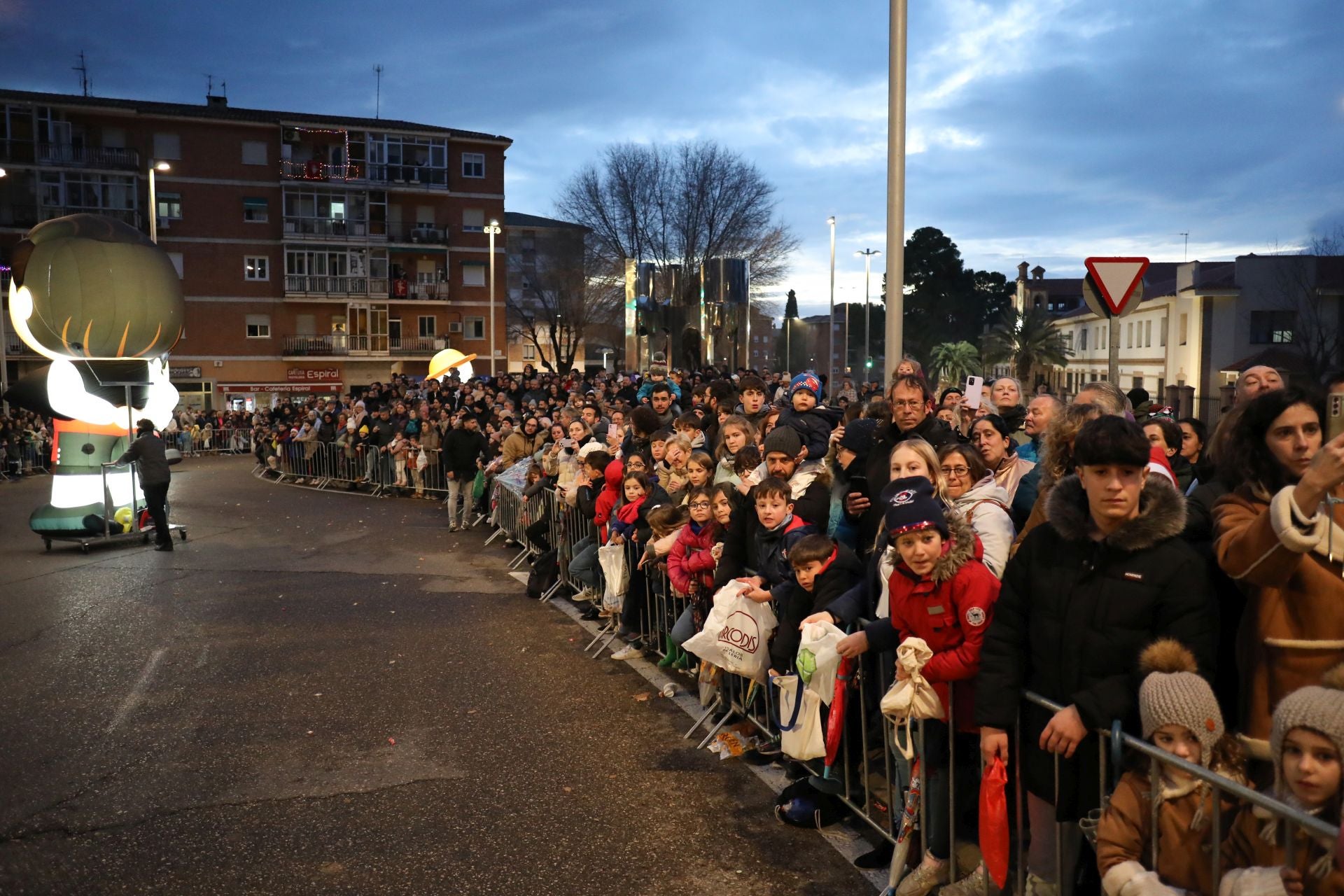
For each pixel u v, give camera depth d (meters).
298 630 8.07
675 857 4.13
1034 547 3.04
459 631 7.96
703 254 45.53
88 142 44.53
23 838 4.41
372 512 15.98
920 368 5.93
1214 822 2.40
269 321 48.69
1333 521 2.51
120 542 12.77
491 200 52.94
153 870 4.09
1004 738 3.09
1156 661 2.64
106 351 12.34
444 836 4.36
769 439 5.46
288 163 48.12
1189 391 17.09
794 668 4.39
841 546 4.54
